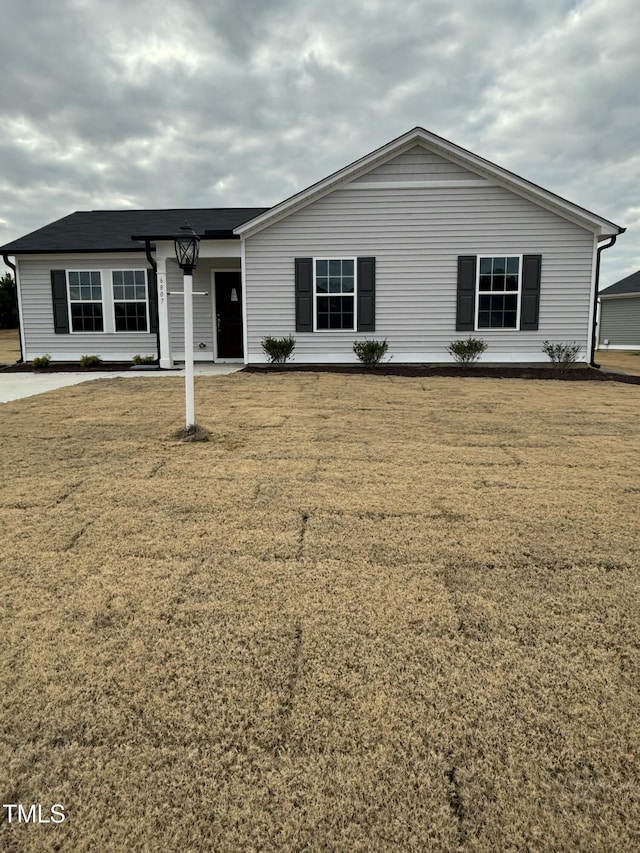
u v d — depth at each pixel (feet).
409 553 9.49
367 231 36.63
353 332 37.68
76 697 6.05
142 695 6.07
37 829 4.56
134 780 5.03
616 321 89.15
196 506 11.55
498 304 36.81
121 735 5.53
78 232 44.80
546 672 6.46
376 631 7.25
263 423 19.13
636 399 25.20
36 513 11.16
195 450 15.69
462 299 36.83
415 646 6.93
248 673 6.44
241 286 40.32
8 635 7.16
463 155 35.04
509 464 14.73
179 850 4.38
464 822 4.60
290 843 4.43
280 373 33.83
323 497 12.09
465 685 6.23
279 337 38.01
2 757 5.26
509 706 5.91
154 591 8.25
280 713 5.82
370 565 9.06
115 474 13.53
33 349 42.29
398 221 36.42
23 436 17.11
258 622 7.45
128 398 23.90
